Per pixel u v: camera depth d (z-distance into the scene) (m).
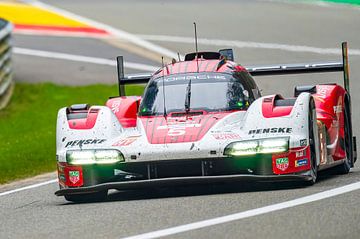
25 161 43.62
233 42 82.62
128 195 30.33
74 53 85.94
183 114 30.41
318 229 21.55
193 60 33.53
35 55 86.44
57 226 24.78
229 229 22.23
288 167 27.77
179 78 32.06
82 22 99.06
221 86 31.39
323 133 30.78
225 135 28.25
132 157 28.20
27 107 69.75
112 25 96.62
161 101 31.19
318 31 84.06
